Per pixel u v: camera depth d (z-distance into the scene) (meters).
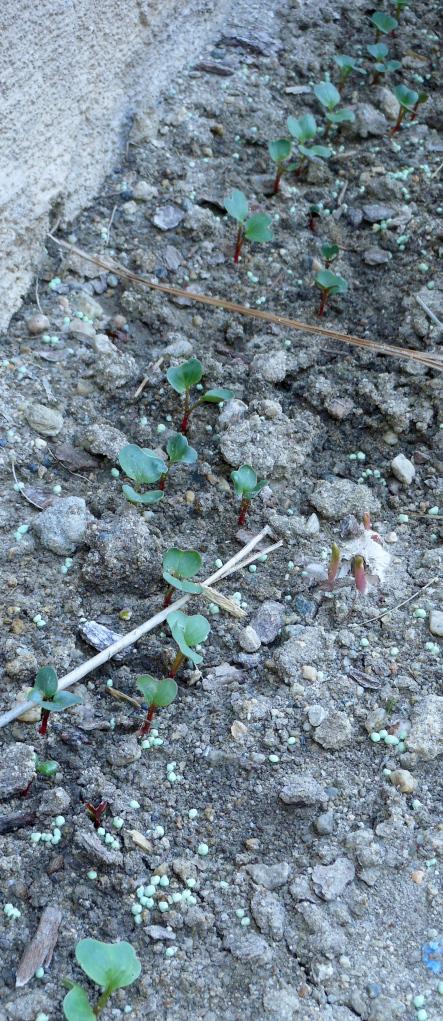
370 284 0.88
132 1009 0.63
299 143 0.94
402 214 0.90
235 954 0.65
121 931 0.65
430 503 0.80
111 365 0.82
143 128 0.92
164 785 0.69
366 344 0.80
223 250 0.89
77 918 0.65
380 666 0.73
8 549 0.75
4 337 0.82
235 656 0.73
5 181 0.81
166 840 0.67
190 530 0.77
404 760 0.70
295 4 1.02
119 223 0.89
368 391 0.82
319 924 0.65
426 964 0.65
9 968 0.64
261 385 0.83
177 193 0.90
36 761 0.69
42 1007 0.63
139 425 0.81
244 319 0.86
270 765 0.69
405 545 0.78
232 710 0.71
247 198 0.91
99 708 0.71
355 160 0.94
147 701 0.69
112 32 0.87
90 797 0.68
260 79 0.97
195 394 0.82
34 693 0.67
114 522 0.75
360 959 0.65
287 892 0.66
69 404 0.81
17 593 0.73
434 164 0.94
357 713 0.71
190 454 0.77
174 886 0.66
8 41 0.79
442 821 0.68
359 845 0.67
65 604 0.74
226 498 0.78
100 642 0.72
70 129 0.86
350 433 0.82
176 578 0.72
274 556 0.77
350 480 0.80
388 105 0.97
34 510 0.76
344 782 0.69
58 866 0.66
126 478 0.78
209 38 0.99
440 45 1.02
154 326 0.85
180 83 0.95
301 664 0.72
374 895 0.67
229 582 0.75
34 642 0.72
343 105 0.97
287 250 0.89
